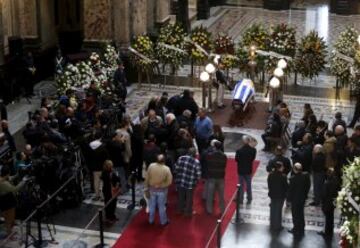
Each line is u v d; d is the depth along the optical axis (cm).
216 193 1759
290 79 2636
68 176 1656
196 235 1577
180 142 1734
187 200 1639
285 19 3488
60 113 1858
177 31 2591
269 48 2469
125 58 2580
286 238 1565
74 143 1775
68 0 2788
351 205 1223
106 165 1602
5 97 2372
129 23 2605
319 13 3603
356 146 1672
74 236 1578
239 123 2214
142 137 1791
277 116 1995
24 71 2406
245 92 2252
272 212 1584
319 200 1698
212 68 2250
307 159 1698
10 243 1546
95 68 2270
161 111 1958
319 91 2517
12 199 1551
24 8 2595
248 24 3403
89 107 1948
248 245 1538
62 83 2147
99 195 1747
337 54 2389
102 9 2547
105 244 1542
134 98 2450
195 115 2003
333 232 1582
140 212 1680
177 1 3136
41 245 1536
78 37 2830
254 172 1892
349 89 2508
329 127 2172
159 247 1530
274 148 2000
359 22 3412
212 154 1625
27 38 2627
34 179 1623
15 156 1745
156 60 2564
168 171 1579
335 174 1571
